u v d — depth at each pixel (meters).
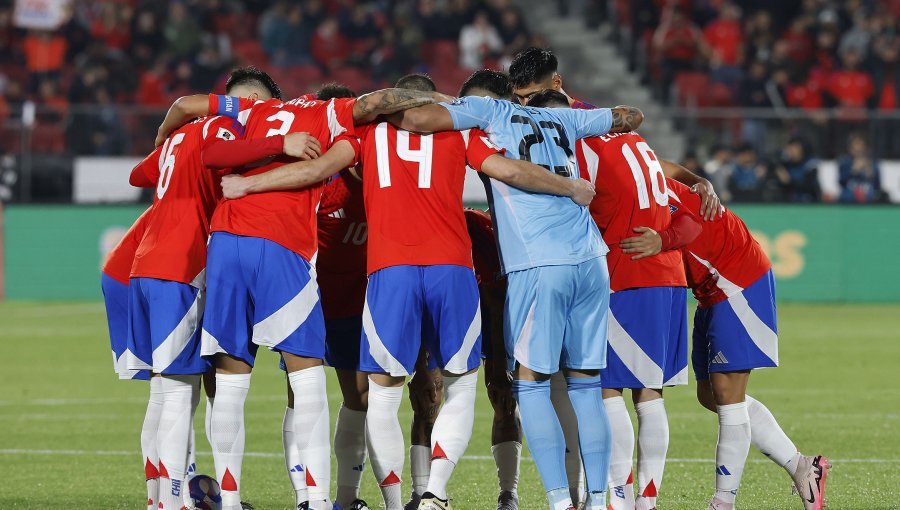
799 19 82.31
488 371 21.12
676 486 23.69
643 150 20.22
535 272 18.69
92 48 74.62
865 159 65.56
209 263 19.11
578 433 19.23
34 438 29.97
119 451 28.12
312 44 80.50
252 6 84.88
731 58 80.81
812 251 65.56
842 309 62.84
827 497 22.41
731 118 66.38
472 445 28.78
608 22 87.56
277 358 47.88
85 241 66.75
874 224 65.44
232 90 21.50
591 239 19.02
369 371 19.03
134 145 66.50
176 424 19.55
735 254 19.98
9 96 72.69
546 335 18.70
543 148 19.16
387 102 18.92
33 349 48.66
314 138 19.16
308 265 19.19
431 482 18.75
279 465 26.27
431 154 19.09
